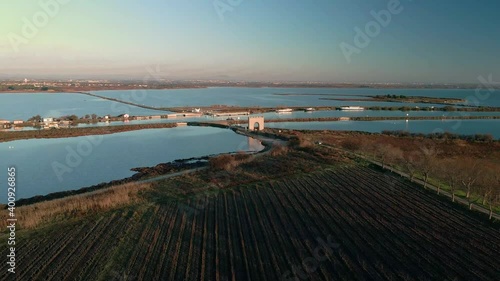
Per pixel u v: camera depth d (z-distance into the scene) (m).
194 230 33.28
